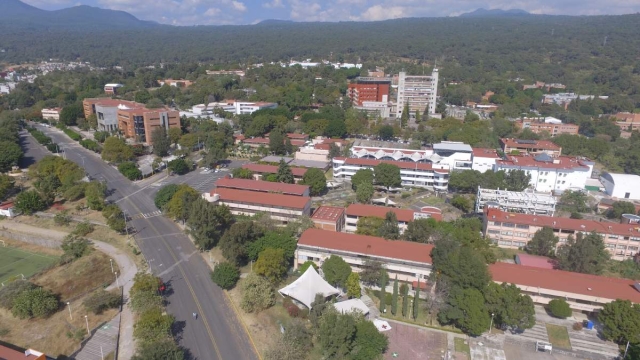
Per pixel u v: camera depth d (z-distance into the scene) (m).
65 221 153.75
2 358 79.31
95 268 124.25
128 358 89.38
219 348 92.50
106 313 104.69
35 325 99.81
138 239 143.50
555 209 169.50
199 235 132.38
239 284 115.69
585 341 96.25
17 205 161.00
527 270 111.69
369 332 87.88
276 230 133.75
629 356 86.56
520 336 98.00
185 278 120.19
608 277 115.75
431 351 92.75
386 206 163.62
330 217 142.88
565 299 105.38
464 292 98.69
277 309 105.81
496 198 162.25
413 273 113.19
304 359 88.12
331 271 110.75
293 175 197.62
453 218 163.50
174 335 96.06
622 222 153.62
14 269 129.62
